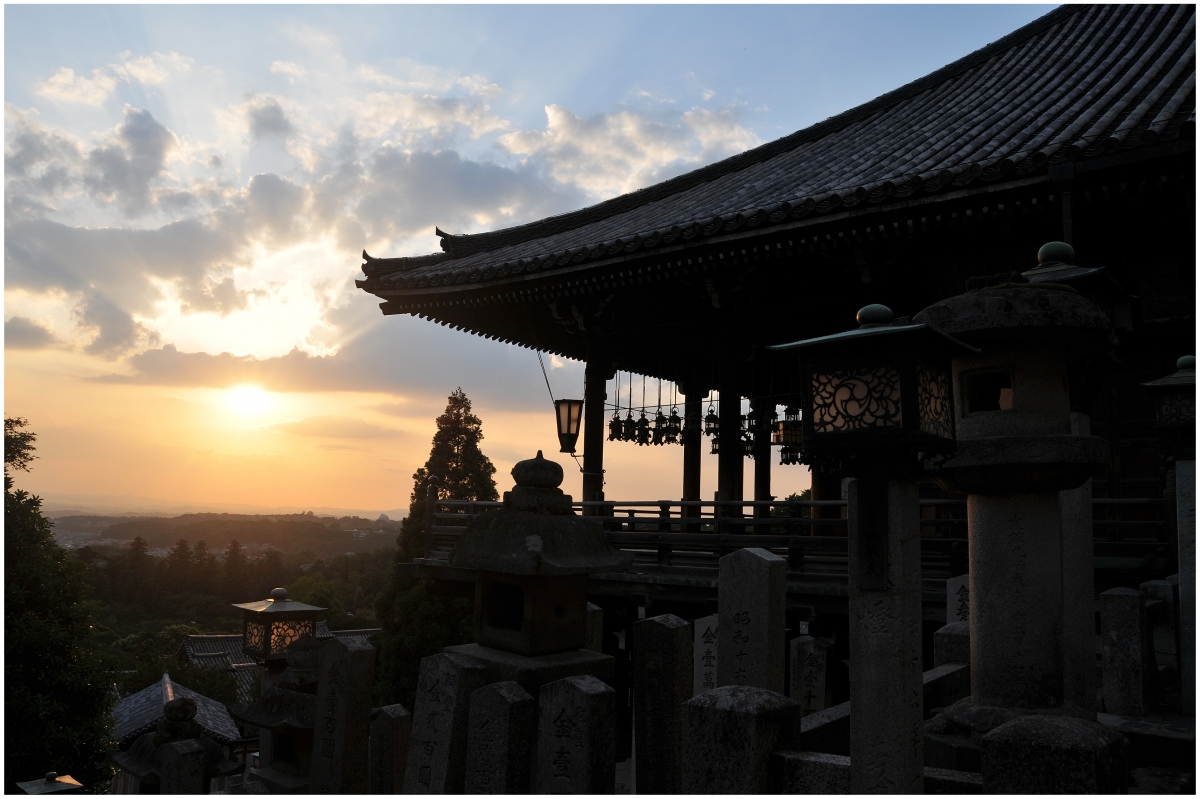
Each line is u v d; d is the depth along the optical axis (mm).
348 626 57469
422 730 4211
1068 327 4352
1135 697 5602
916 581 3154
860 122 19703
